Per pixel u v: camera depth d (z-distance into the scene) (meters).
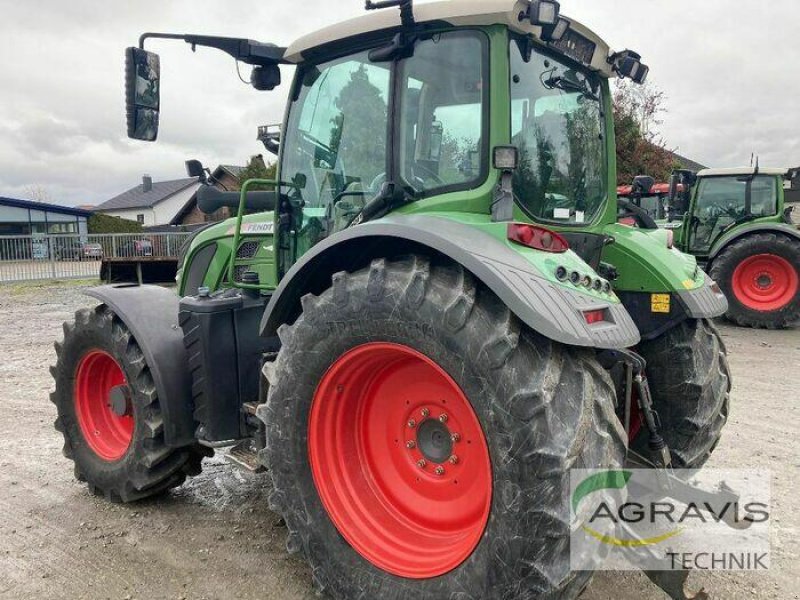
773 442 4.50
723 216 10.31
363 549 2.51
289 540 2.69
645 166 17.41
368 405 2.71
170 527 3.34
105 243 18.36
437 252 2.45
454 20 2.60
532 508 2.01
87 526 3.35
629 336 2.27
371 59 2.86
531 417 2.02
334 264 2.72
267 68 3.45
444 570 2.29
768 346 8.08
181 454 3.48
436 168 2.72
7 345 8.43
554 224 2.96
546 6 2.43
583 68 3.26
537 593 2.02
